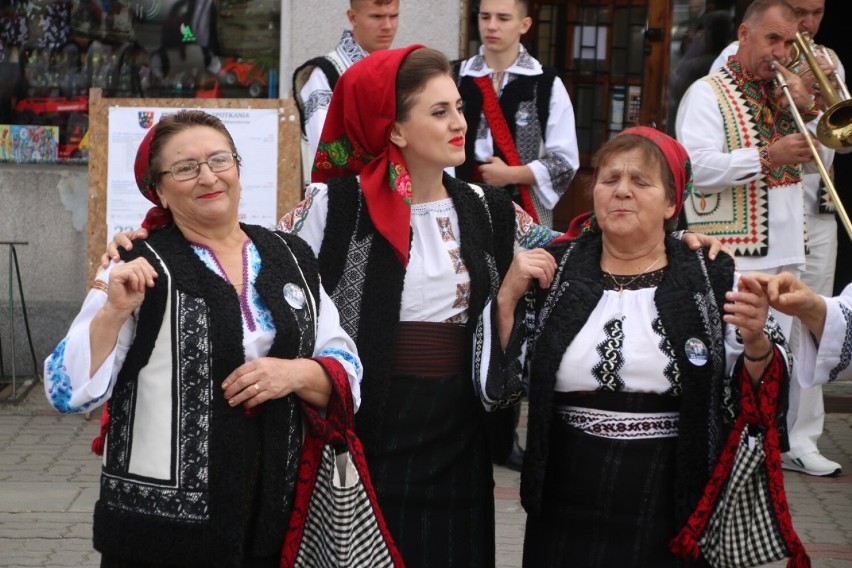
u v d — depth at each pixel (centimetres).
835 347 331
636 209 339
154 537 308
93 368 305
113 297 302
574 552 347
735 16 856
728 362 342
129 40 820
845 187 1006
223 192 323
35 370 802
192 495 308
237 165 330
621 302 344
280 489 320
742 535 334
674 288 341
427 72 368
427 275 374
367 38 582
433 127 367
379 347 369
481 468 388
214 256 326
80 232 810
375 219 371
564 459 349
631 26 902
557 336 344
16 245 811
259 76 817
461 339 379
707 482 337
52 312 812
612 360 337
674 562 341
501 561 513
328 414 328
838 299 335
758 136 584
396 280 371
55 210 809
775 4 568
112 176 706
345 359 338
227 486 308
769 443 331
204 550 307
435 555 379
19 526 546
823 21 996
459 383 378
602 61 912
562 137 624
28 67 824
